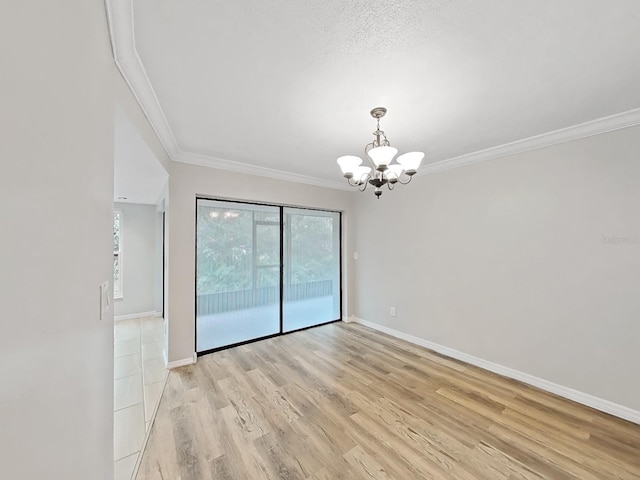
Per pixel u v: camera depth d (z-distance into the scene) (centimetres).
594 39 130
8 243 45
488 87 171
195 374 276
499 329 280
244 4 110
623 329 210
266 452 174
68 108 69
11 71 45
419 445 180
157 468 162
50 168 60
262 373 279
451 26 122
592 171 223
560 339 240
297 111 200
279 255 397
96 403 92
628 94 179
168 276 290
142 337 378
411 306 366
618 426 199
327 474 158
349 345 355
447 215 325
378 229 414
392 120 216
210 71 154
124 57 131
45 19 57
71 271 71
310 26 122
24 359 50
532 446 180
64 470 66
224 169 325
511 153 269
